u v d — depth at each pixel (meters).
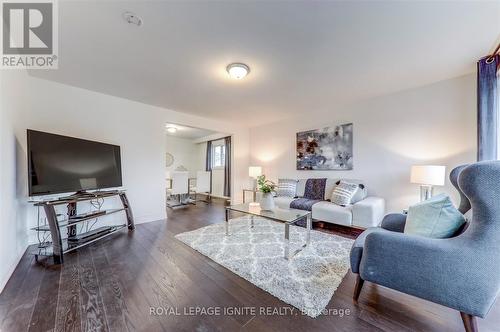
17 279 1.80
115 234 3.00
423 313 1.38
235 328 1.26
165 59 2.26
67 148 2.54
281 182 4.47
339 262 2.09
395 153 3.26
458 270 1.13
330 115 4.05
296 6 1.53
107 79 2.76
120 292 1.61
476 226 1.11
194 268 2.00
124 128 3.52
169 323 1.30
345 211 3.02
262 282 1.75
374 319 1.33
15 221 2.10
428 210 1.40
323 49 2.08
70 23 1.70
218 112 4.33
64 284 1.72
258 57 2.22
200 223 3.60
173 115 4.21
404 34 1.85
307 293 1.60
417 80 2.82
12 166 2.07
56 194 2.56
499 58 2.10
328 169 4.09
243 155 5.62
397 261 1.30
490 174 1.04
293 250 2.38
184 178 5.54
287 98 3.50
